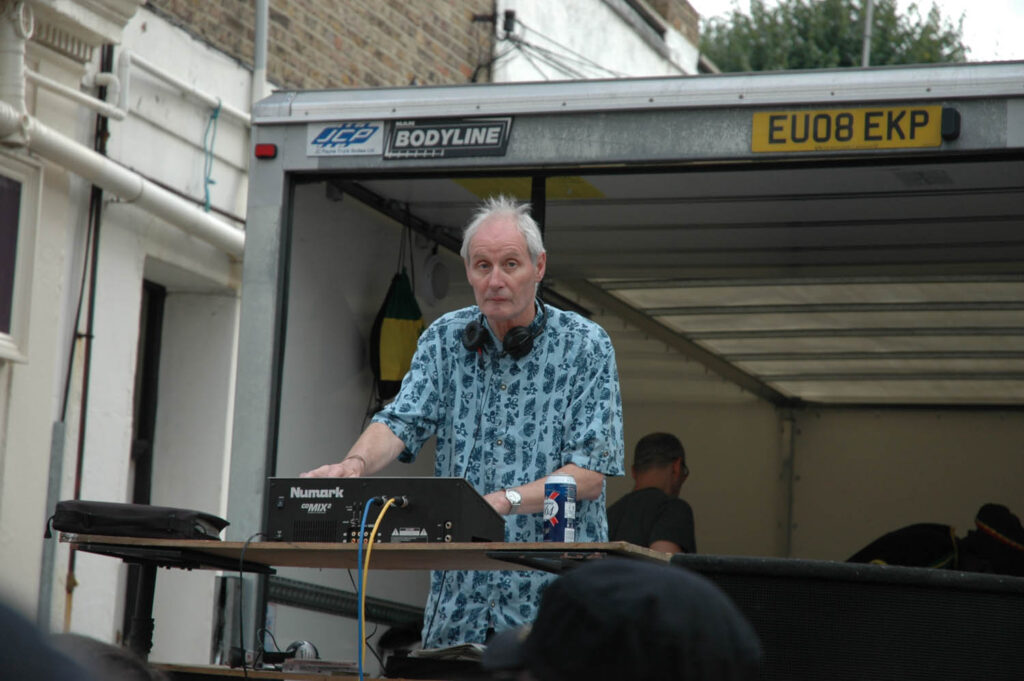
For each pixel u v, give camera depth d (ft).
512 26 34.53
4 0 18.90
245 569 12.87
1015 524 22.50
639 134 16.89
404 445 13.14
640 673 4.80
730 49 78.07
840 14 77.15
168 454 24.64
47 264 20.42
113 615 22.11
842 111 16.26
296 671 13.14
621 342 33.50
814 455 38.42
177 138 23.63
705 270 25.57
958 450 37.73
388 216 20.65
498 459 13.15
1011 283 27.04
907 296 28.60
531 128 17.28
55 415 20.76
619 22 39.96
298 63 27.27
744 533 38.19
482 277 13.03
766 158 16.48
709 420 37.73
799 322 31.27
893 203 20.03
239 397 17.79
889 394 36.96
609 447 12.88
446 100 17.56
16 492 19.93
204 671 12.28
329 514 11.18
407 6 30.86
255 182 18.11
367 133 17.78
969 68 16.02
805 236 22.45
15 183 19.60
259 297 17.93
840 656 9.79
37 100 20.18
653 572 5.03
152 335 24.70
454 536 10.80
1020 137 15.67
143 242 22.56
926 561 21.31
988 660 9.70
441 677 12.05
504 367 13.33
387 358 20.51
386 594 20.75
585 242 23.56
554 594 5.05
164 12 23.22
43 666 3.03
